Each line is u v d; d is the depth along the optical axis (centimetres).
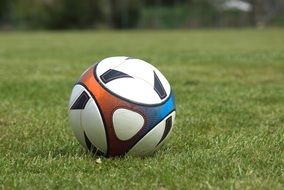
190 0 6112
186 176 420
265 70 1377
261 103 847
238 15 5866
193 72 1333
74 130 474
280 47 2384
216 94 938
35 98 904
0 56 2014
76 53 2120
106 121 447
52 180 417
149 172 429
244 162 460
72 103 468
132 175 424
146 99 450
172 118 469
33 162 474
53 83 1101
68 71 1366
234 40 3112
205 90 995
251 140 556
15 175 434
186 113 743
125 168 445
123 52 2148
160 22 5894
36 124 670
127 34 4284
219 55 1908
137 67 464
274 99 887
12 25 5825
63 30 5722
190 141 560
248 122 687
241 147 520
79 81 468
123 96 446
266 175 423
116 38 3566
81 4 5700
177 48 2427
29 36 4062
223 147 525
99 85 450
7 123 688
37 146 547
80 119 461
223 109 778
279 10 5816
